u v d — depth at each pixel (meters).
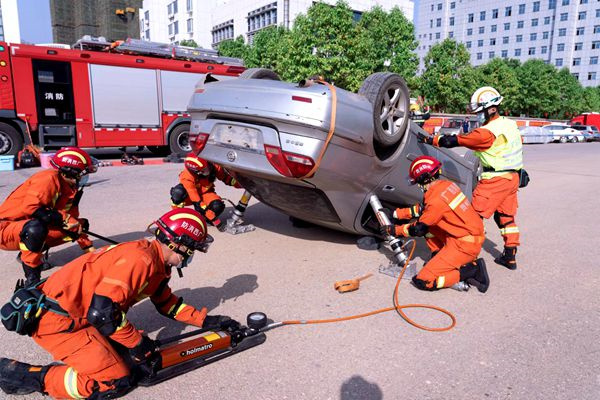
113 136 12.73
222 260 4.73
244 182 5.06
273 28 40.28
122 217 6.41
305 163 3.86
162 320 3.39
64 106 11.92
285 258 4.84
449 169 5.75
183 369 2.69
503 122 4.52
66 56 11.68
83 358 2.31
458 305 3.79
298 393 2.55
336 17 27.42
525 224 6.78
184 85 13.71
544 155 20.16
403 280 4.31
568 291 4.17
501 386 2.65
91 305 2.18
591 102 64.44
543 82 53.41
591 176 12.53
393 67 32.75
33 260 3.70
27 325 2.20
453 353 3.01
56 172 4.05
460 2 96.12
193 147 4.70
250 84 4.16
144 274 2.36
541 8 86.44
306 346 3.07
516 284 4.32
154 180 9.74
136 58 12.72
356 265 4.68
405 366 2.84
